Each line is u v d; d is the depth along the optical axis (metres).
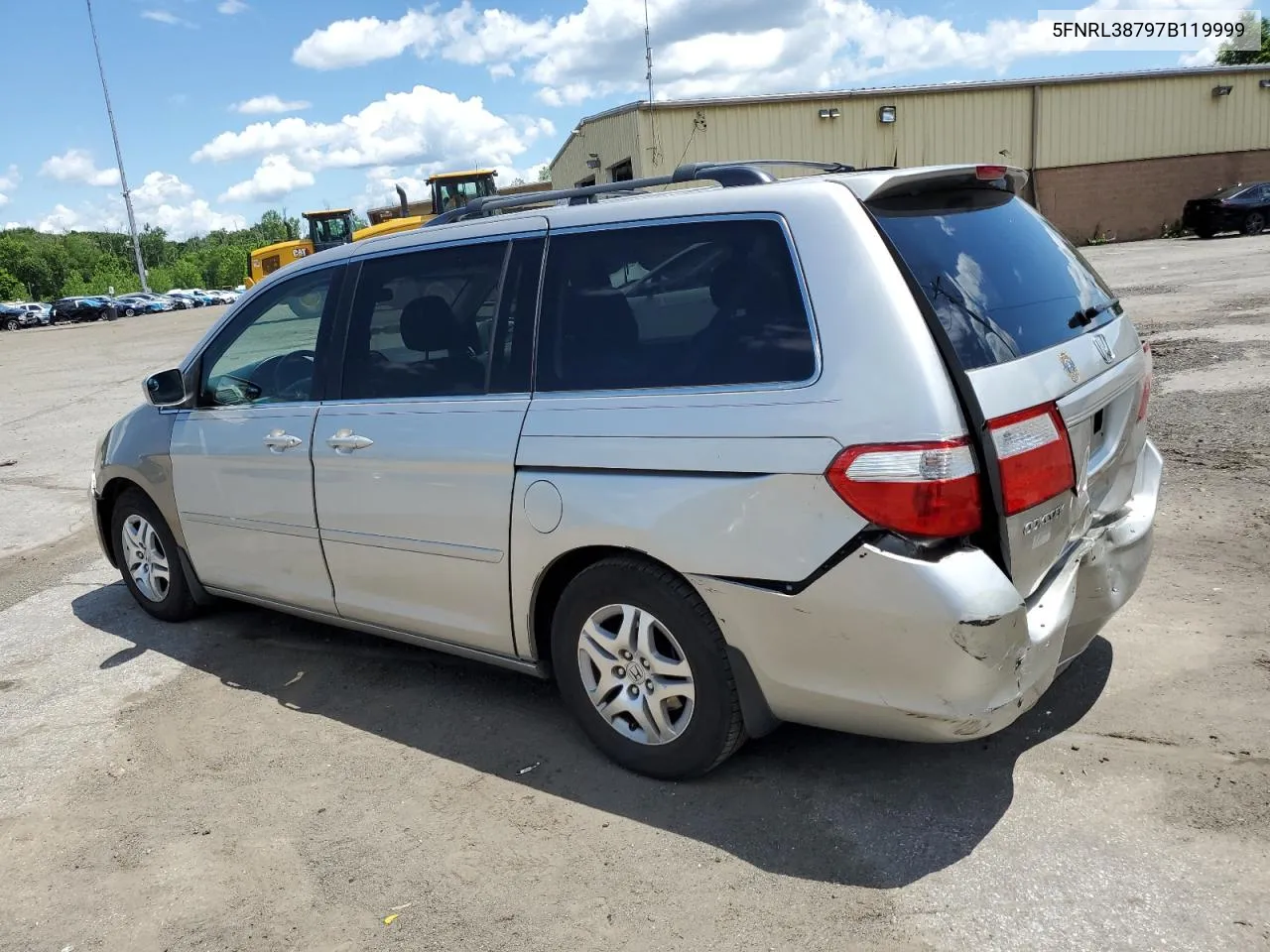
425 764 3.51
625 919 2.62
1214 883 2.57
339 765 3.54
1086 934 2.43
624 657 3.20
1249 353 9.28
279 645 4.70
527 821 3.11
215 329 4.54
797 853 2.84
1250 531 5.02
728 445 2.81
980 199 3.30
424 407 3.59
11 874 3.03
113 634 5.00
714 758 3.09
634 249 3.16
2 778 3.60
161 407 4.80
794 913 2.59
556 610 3.34
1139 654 3.85
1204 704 3.44
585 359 3.21
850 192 2.85
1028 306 3.01
